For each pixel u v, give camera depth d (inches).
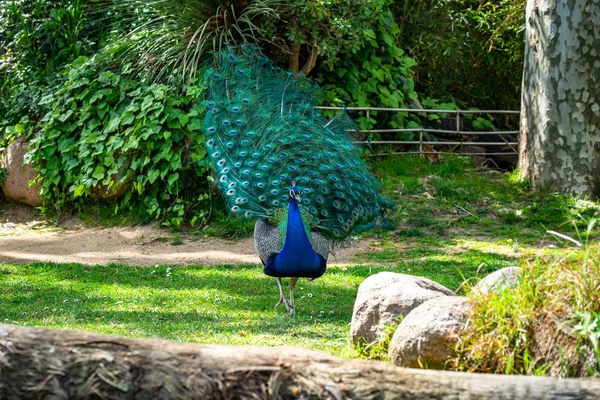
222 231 442.3
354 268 353.4
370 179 316.8
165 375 106.1
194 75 474.3
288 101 342.0
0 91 547.5
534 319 157.2
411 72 630.5
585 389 100.1
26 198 494.3
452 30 646.5
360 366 106.0
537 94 493.7
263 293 311.9
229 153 310.0
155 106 460.4
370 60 599.2
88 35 569.9
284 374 105.5
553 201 474.0
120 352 108.3
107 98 484.1
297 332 240.2
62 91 496.4
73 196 473.7
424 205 463.8
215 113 321.4
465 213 457.7
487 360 158.7
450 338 164.4
